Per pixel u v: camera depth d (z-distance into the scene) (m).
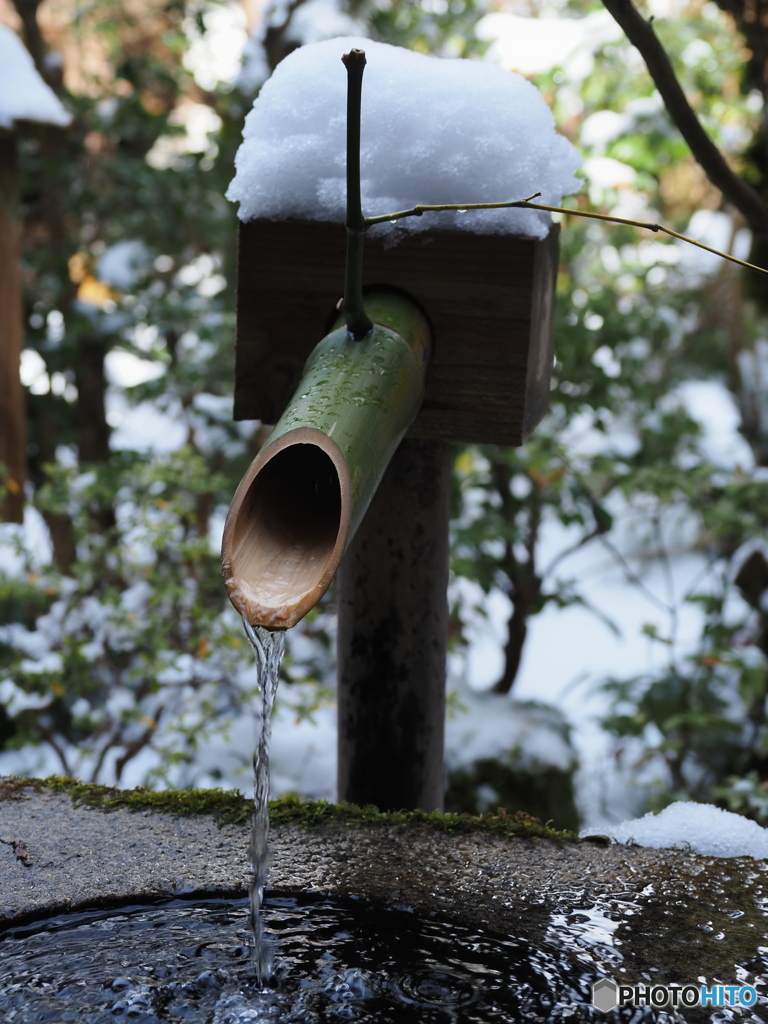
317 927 1.24
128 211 4.75
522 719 3.61
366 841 1.42
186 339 5.16
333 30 4.27
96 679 3.21
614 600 7.04
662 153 3.96
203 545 3.07
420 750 1.64
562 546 7.64
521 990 1.11
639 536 7.04
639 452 4.04
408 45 4.43
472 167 1.36
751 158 3.14
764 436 5.26
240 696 3.08
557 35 3.68
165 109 5.45
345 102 1.38
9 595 3.34
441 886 1.31
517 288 1.38
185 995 1.10
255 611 0.94
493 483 3.96
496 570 4.02
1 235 3.38
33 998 1.09
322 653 3.69
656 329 4.14
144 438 5.38
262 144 1.43
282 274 1.44
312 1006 1.08
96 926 1.24
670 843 1.45
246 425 4.21
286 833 1.44
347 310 1.17
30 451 4.64
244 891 1.30
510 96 1.38
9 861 1.34
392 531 1.58
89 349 4.71
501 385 1.41
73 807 1.50
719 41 3.99
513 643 4.10
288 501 1.10
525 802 3.34
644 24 1.70
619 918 1.24
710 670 3.62
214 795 1.54
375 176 1.38
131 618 3.01
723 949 1.18
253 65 4.34
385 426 1.09
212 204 4.66
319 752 3.24
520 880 1.33
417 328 1.35
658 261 4.52
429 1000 1.09
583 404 3.90
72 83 6.11
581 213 1.20
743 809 2.44
